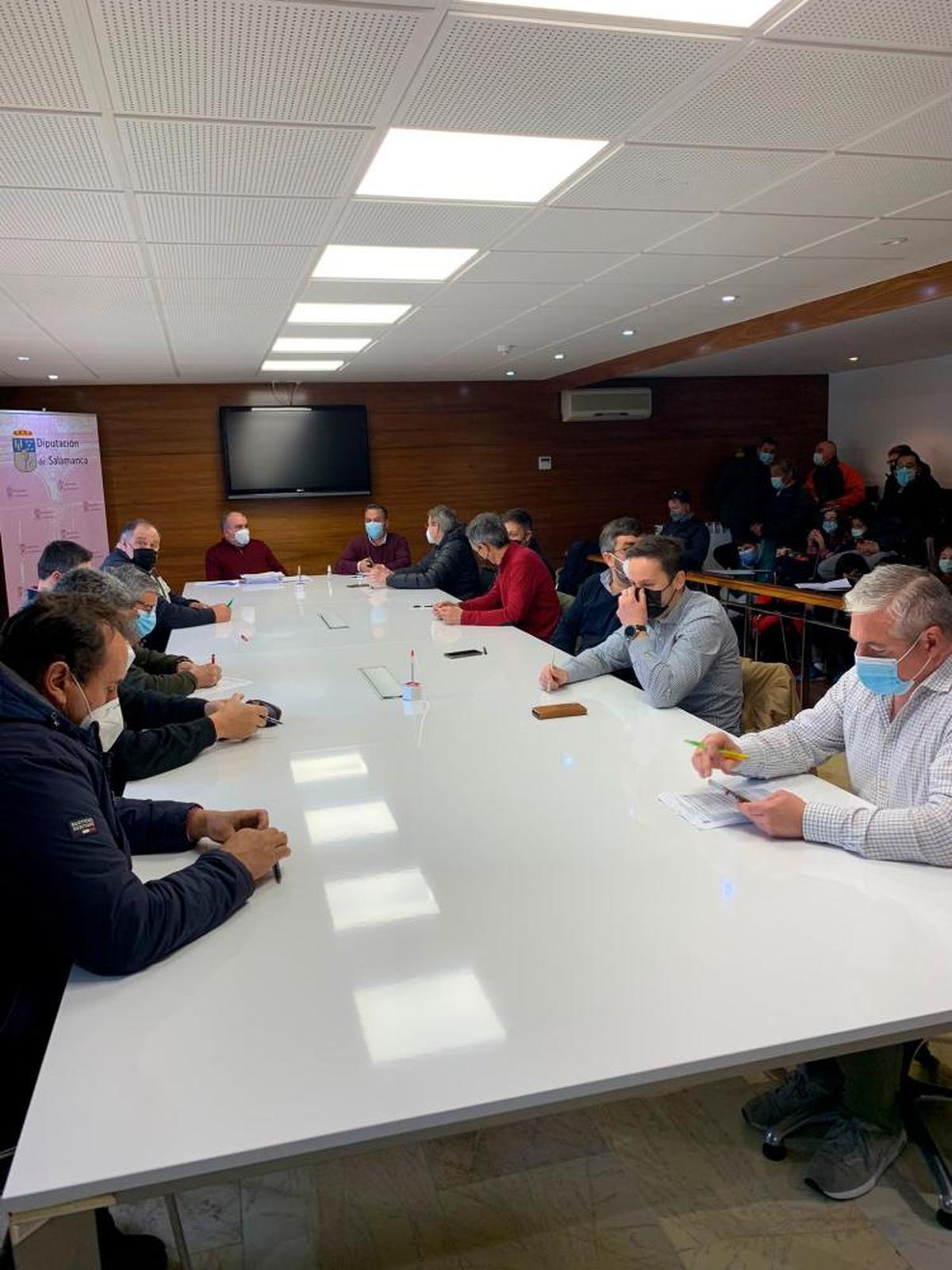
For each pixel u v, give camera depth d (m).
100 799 1.39
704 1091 2.00
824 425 9.36
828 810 1.56
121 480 7.78
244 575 6.11
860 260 4.17
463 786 1.91
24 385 7.39
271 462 8.00
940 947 1.23
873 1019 1.07
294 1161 0.92
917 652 1.59
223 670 3.13
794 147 2.63
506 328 5.63
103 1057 1.04
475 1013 1.11
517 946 1.26
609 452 8.90
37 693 1.34
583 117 2.34
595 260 3.94
